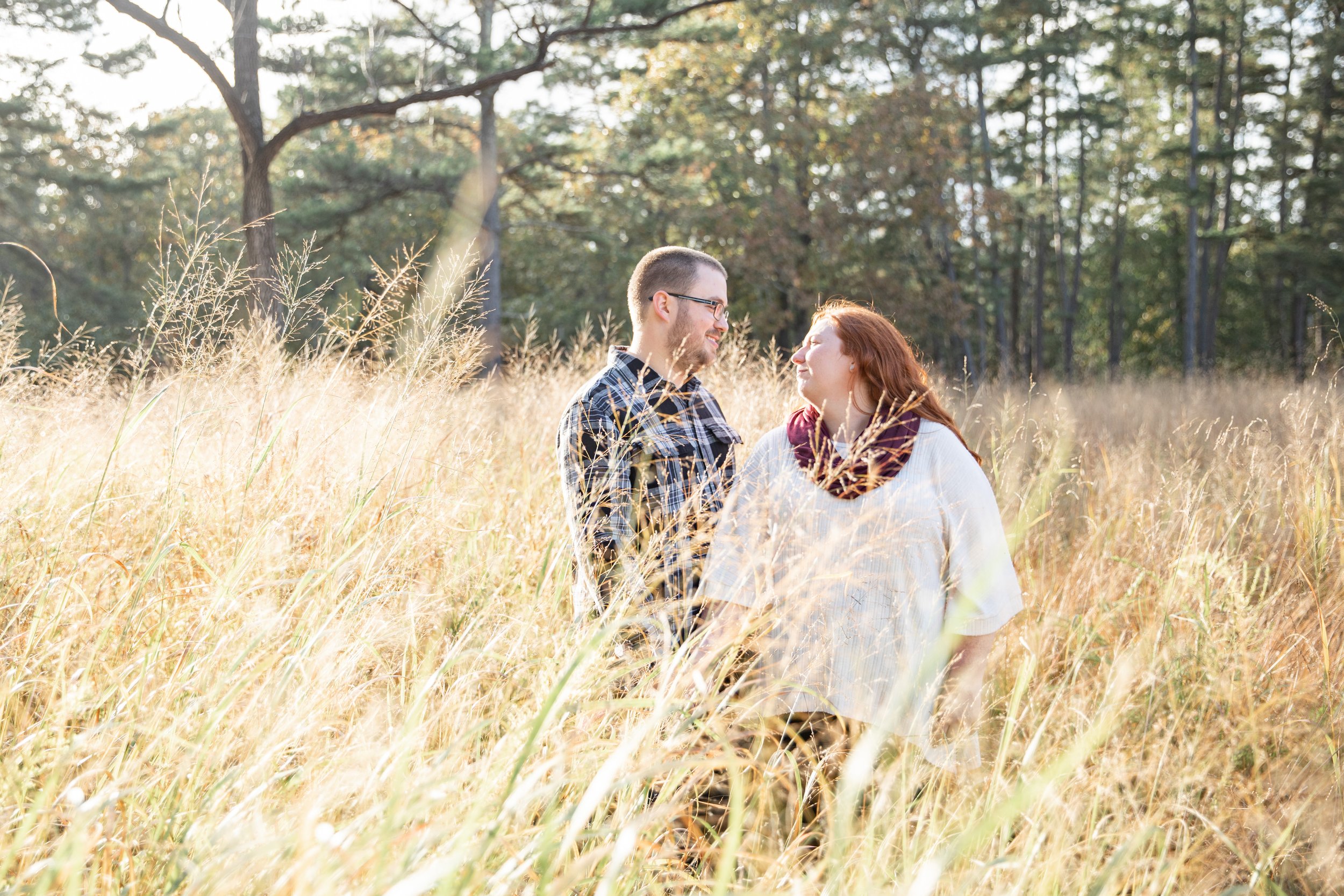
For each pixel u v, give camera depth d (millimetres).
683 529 1997
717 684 1727
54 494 2420
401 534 2406
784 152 20688
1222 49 27188
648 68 21453
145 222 25641
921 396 2061
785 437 2168
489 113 17344
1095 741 1471
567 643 1936
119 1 11258
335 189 18062
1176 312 37500
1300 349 25031
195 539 2354
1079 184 30141
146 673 1672
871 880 1401
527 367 5750
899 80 20672
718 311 2225
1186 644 2186
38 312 17266
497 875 1229
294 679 1710
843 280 19797
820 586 1843
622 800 1542
